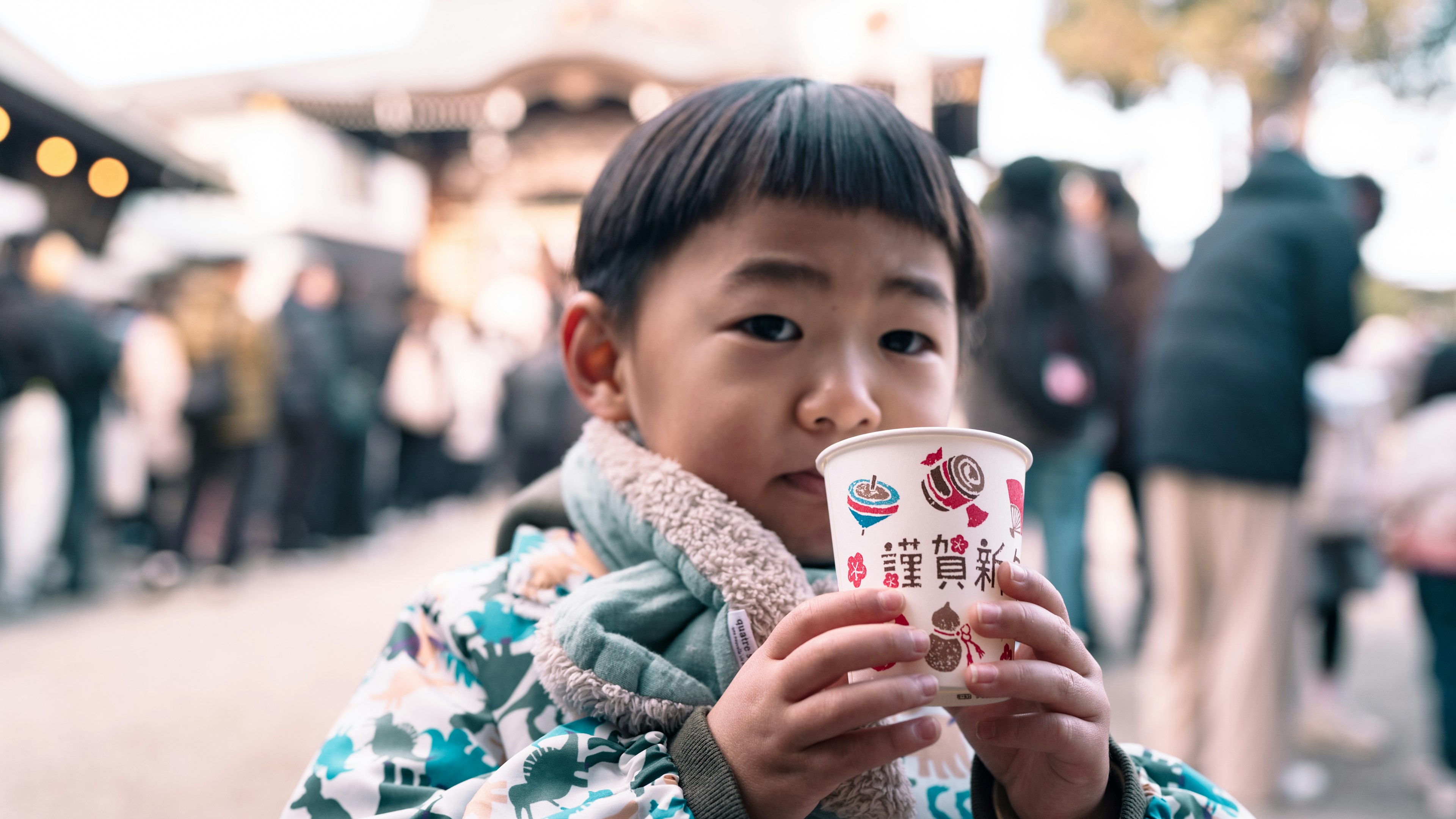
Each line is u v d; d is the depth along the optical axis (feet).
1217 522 8.71
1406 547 9.68
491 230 55.67
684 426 2.98
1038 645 2.31
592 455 3.25
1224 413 8.58
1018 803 2.71
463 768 2.80
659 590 2.87
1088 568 13.35
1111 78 55.21
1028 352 11.64
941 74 36.63
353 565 21.26
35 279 17.31
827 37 39.65
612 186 3.33
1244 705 8.57
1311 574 10.48
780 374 2.88
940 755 3.22
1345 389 10.78
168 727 10.43
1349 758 10.37
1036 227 11.90
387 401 26.66
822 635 2.26
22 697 11.54
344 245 50.60
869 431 2.88
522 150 53.93
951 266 3.24
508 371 23.20
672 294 3.04
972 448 2.33
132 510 22.15
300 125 48.83
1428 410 10.13
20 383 17.20
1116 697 11.54
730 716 2.41
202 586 18.20
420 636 3.15
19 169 21.21
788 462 2.89
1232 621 8.69
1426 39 54.75
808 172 2.91
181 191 25.22
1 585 17.28
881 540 2.31
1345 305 8.75
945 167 3.26
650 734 2.62
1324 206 8.99
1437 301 75.00
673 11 48.85
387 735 2.86
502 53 49.55
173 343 19.69
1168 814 2.84
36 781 8.98
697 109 3.23
